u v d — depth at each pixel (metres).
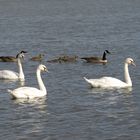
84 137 28.03
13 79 45.38
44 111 33.34
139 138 27.78
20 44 70.88
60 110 33.56
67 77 45.44
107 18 113.31
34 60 56.16
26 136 28.34
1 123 30.84
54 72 48.19
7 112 33.31
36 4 178.75
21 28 94.75
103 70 49.12
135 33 79.69
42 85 37.75
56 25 99.19
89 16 121.50
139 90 39.00
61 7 160.50
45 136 28.28
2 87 42.16
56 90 39.56
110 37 75.56
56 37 77.94
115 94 37.78
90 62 53.50
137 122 30.58
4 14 136.62
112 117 31.69
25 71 49.81
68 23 103.50
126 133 28.59
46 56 59.53
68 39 74.88
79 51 62.81
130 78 44.03
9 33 86.06
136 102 35.28
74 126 30.03
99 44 68.19
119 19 109.06
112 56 57.72
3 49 66.75
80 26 95.62
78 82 42.78
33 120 31.38
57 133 28.78
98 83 39.94
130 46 64.75
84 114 32.47
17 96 36.59
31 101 36.00
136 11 132.12
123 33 80.44
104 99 36.34
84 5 168.25
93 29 88.94
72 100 36.16
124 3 171.25
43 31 87.81
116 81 40.19
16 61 56.31
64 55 57.91
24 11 145.88
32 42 72.56
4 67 53.78
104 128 29.56
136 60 53.94
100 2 183.00
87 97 37.00
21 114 32.75
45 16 124.88
